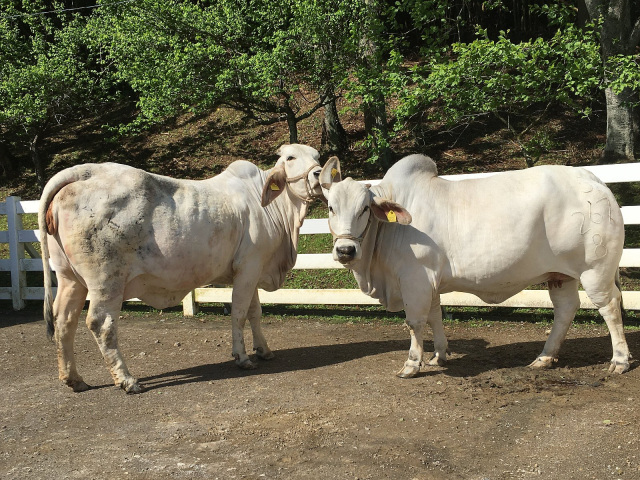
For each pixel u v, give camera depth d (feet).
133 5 40.86
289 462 13.15
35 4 52.65
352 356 20.81
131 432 15.07
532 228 17.13
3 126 51.83
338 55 38.14
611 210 17.12
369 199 17.02
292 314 28.12
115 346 17.79
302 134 51.93
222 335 24.81
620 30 35.94
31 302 33.42
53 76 47.42
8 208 31.19
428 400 16.28
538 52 27.86
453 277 17.89
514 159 43.14
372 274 18.48
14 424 15.99
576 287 18.54
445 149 46.19
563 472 12.26
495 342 21.85
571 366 18.65
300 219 20.12
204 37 39.99
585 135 44.86
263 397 17.02
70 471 13.19
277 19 38.88
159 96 39.65
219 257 18.79
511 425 14.53
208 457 13.52
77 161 55.93
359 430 14.58
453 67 28.25
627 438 13.47
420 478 12.26
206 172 49.96
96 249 17.15
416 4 31.83
